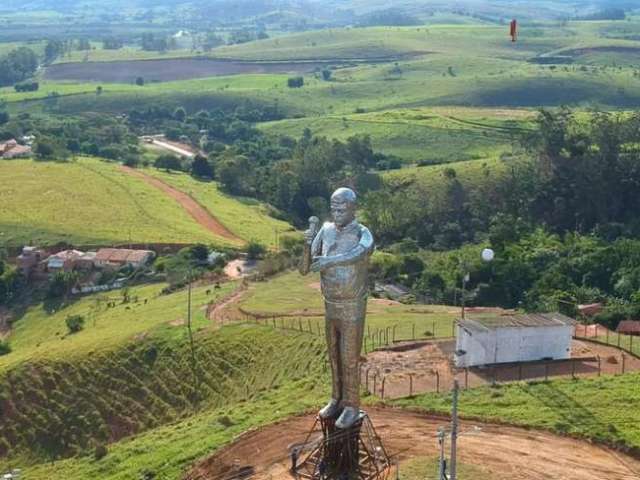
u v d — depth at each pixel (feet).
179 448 143.54
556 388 157.99
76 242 415.23
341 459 106.22
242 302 276.62
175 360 225.35
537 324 179.42
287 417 148.56
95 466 152.66
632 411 144.97
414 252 386.93
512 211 435.12
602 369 173.88
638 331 230.48
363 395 158.71
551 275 306.76
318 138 620.08
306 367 195.52
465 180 464.24
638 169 431.84
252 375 206.49
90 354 236.84
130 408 215.10
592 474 123.34
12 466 207.10
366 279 103.96
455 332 197.26
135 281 372.38
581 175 436.76
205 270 366.43
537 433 137.80
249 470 126.72
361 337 104.63
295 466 120.37
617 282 300.81
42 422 218.18
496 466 124.88
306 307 260.21
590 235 387.75
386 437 135.64
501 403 151.02
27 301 369.50
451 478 99.40
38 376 232.94
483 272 311.88
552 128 453.99
